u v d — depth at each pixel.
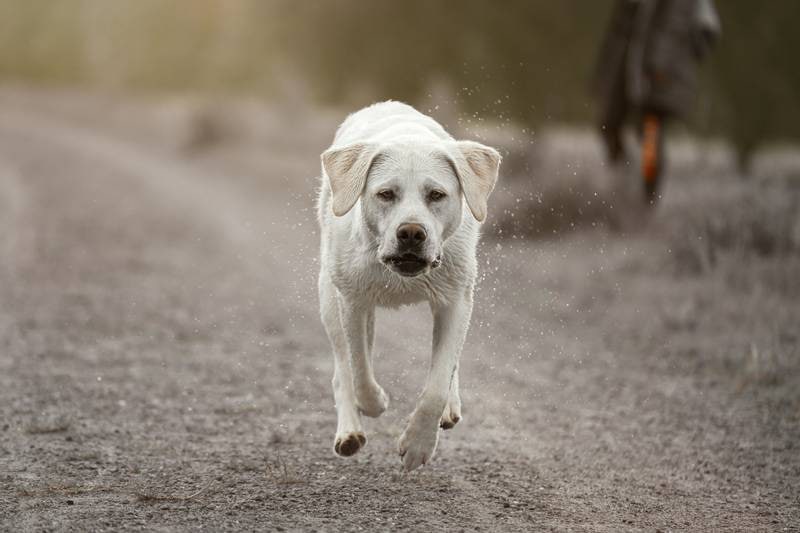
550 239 16.86
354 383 6.75
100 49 84.12
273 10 43.34
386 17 38.69
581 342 11.07
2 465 6.67
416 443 6.26
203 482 6.39
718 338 10.90
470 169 6.23
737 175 22.25
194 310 12.84
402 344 10.93
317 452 7.18
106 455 6.96
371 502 6.06
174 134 48.59
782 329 11.07
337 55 41.22
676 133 27.77
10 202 25.67
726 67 24.34
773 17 24.27
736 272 13.25
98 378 9.30
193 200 26.16
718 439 7.67
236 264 16.56
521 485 6.52
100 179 31.92
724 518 5.95
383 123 7.01
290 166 31.72
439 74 35.41
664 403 8.71
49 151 42.81
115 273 15.70
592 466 6.97
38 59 96.81
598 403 8.73
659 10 16.80
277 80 42.69
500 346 10.93
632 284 13.64
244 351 10.59
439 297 6.45
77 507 5.83
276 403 8.54
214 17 61.12
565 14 33.25
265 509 5.87
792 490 6.52
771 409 8.49
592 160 20.61
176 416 8.08
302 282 14.85
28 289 14.17
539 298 13.23
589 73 32.12
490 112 27.72
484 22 33.81
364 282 6.44
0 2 100.00
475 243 6.62
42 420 7.82
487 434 7.79
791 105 24.27
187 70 70.50
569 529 5.68
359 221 6.34
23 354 10.22
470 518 5.82
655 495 6.38
